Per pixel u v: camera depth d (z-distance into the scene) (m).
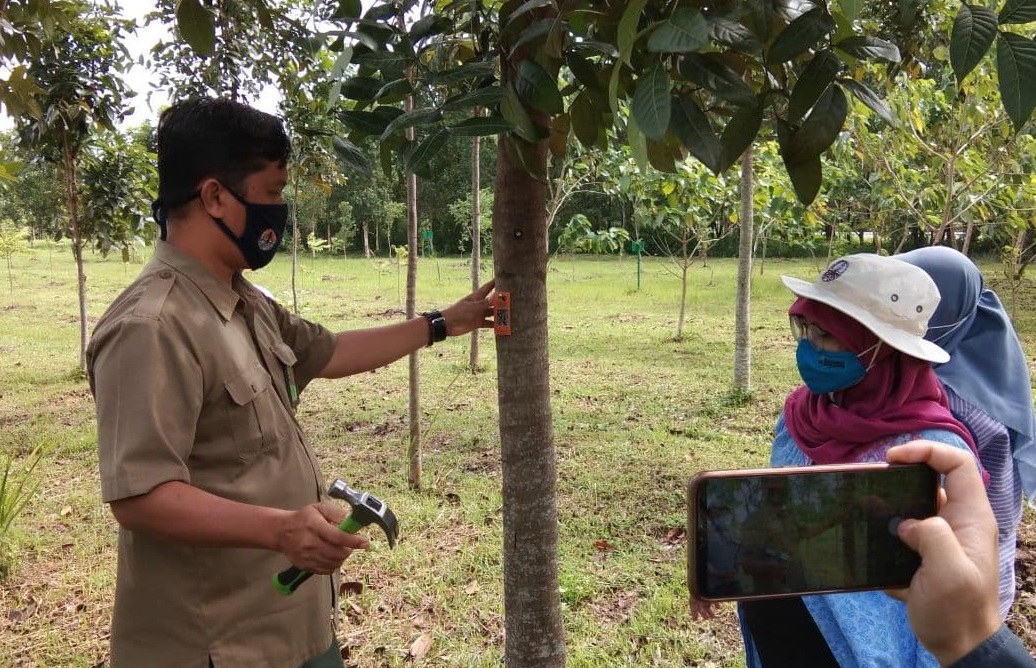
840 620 1.66
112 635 1.68
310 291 16.05
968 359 1.89
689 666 2.93
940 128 5.70
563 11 1.35
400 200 31.42
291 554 1.43
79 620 3.32
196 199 1.66
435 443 5.67
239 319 1.76
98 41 6.76
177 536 1.43
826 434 1.76
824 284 1.74
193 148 1.63
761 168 7.67
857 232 13.33
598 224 23.69
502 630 3.18
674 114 1.23
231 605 1.63
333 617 1.97
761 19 1.29
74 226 7.88
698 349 9.20
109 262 25.12
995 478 1.79
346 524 1.44
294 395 1.90
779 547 0.96
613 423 6.11
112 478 1.42
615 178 7.92
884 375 1.68
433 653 3.04
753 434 5.77
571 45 1.42
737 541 0.96
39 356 9.12
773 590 0.96
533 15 1.50
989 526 0.88
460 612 3.31
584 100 1.78
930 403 1.67
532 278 1.83
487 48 1.57
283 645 1.73
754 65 1.75
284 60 3.47
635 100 1.06
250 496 1.64
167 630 1.61
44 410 6.71
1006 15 1.08
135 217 7.82
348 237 28.75
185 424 1.52
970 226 6.82
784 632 1.91
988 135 5.62
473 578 3.60
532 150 1.53
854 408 1.72
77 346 9.76
